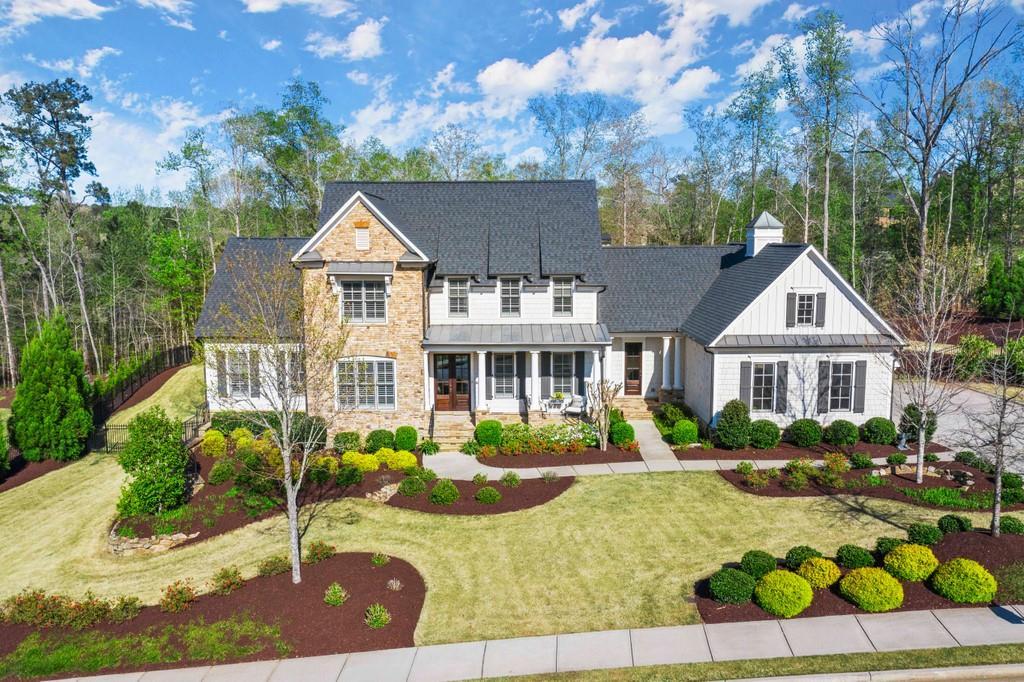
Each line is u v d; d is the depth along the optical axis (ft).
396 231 85.30
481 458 80.94
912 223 170.60
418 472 73.92
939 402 73.87
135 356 165.27
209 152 172.55
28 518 68.74
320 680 42.09
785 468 73.56
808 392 83.92
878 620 45.55
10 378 169.58
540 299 94.12
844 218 193.47
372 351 87.35
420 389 88.07
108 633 48.08
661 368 100.42
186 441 83.76
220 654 45.01
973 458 72.38
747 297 84.48
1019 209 171.01
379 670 42.91
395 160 195.31
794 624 45.65
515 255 95.35
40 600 51.21
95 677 43.42
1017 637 43.04
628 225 214.48
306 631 47.19
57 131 149.38
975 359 92.43
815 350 82.94
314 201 185.37
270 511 66.59
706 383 86.69
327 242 85.61
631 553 57.00
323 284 85.87
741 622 46.29
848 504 64.44
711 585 49.08
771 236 97.50
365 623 47.85
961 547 51.75
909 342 87.56
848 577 48.24
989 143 142.41
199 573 56.49
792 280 82.38
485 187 104.53
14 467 83.87
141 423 66.80
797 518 62.08
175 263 171.42
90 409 93.30
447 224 99.19
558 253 95.45
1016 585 47.60
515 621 48.01
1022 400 66.95
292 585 52.90
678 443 82.74
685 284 102.53
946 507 62.59
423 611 49.70
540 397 96.27
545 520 63.72
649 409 97.55
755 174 177.58
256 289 62.18
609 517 63.87
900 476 70.54
